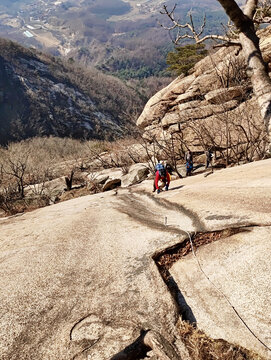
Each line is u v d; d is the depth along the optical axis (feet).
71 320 8.04
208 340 7.00
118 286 9.33
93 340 7.29
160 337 7.13
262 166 22.29
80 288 9.46
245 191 15.48
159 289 8.89
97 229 15.93
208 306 7.96
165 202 21.30
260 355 6.22
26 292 9.46
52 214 25.02
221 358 6.48
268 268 8.14
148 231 14.01
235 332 6.92
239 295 7.81
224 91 45.68
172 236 12.46
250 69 16.52
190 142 50.21
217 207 14.58
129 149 66.95
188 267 9.99
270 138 15.16
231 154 41.55
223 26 26.25
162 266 10.63
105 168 72.18
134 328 7.54
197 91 54.54
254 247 9.41
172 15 22.45
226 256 9.66
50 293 9.30
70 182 61.67
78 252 12.42
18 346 7.29
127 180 49.93
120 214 19.80
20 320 8.18
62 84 409.28
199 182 26.45
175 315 7.88
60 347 7.16
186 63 75.87
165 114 59.88
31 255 12.69
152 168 49.39
